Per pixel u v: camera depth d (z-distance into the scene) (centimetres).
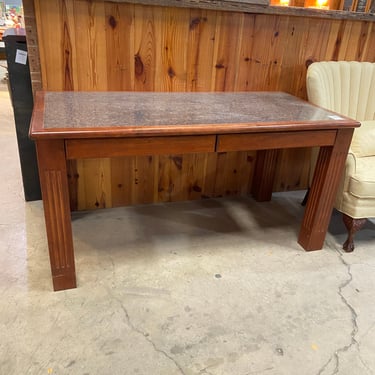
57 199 138
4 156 291
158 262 179
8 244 184
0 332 134
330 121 162
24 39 187
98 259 178
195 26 190
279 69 219
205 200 244
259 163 239
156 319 145
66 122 134
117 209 224
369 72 221
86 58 179
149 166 221
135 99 178
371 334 146
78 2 167
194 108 169
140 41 184
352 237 194
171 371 125
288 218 228
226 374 125
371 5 230
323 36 218
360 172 183
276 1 247
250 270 178
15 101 197
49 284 159
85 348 131
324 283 172
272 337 141
